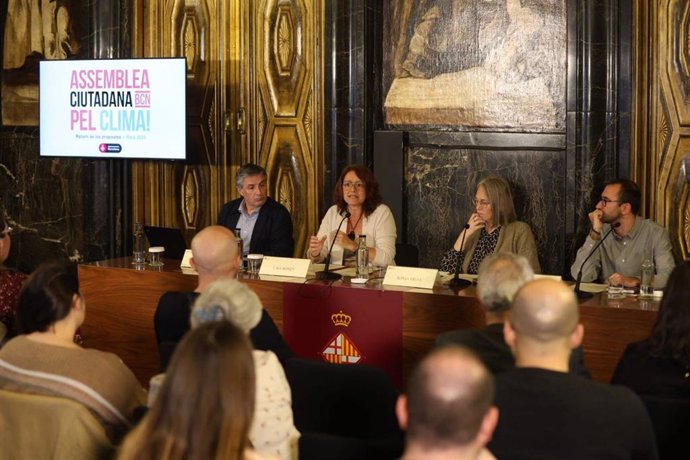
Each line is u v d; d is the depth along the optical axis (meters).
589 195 5.74
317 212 6.55
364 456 2.23
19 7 7.16
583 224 5.76
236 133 6.73
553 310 2.25
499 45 6.00
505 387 2.24
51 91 6.77
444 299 4.00
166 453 1.76
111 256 6.98
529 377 2.24
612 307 3.76
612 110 5.68
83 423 2.49
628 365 2.86
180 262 4.88
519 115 5.99
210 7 6.73
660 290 4.05
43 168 7.19
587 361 3.82
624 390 2.23
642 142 5.69
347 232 5.13
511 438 2.22
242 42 6.67
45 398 2.52
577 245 5.79
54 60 6.74
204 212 6.86
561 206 5.93
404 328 4.07
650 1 5.62
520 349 2.30
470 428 1.68
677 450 2.58
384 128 6.33
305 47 6.49
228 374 1.78
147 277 4.61
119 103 6.59
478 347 2.74
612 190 4.86
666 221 5.69
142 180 6.98
